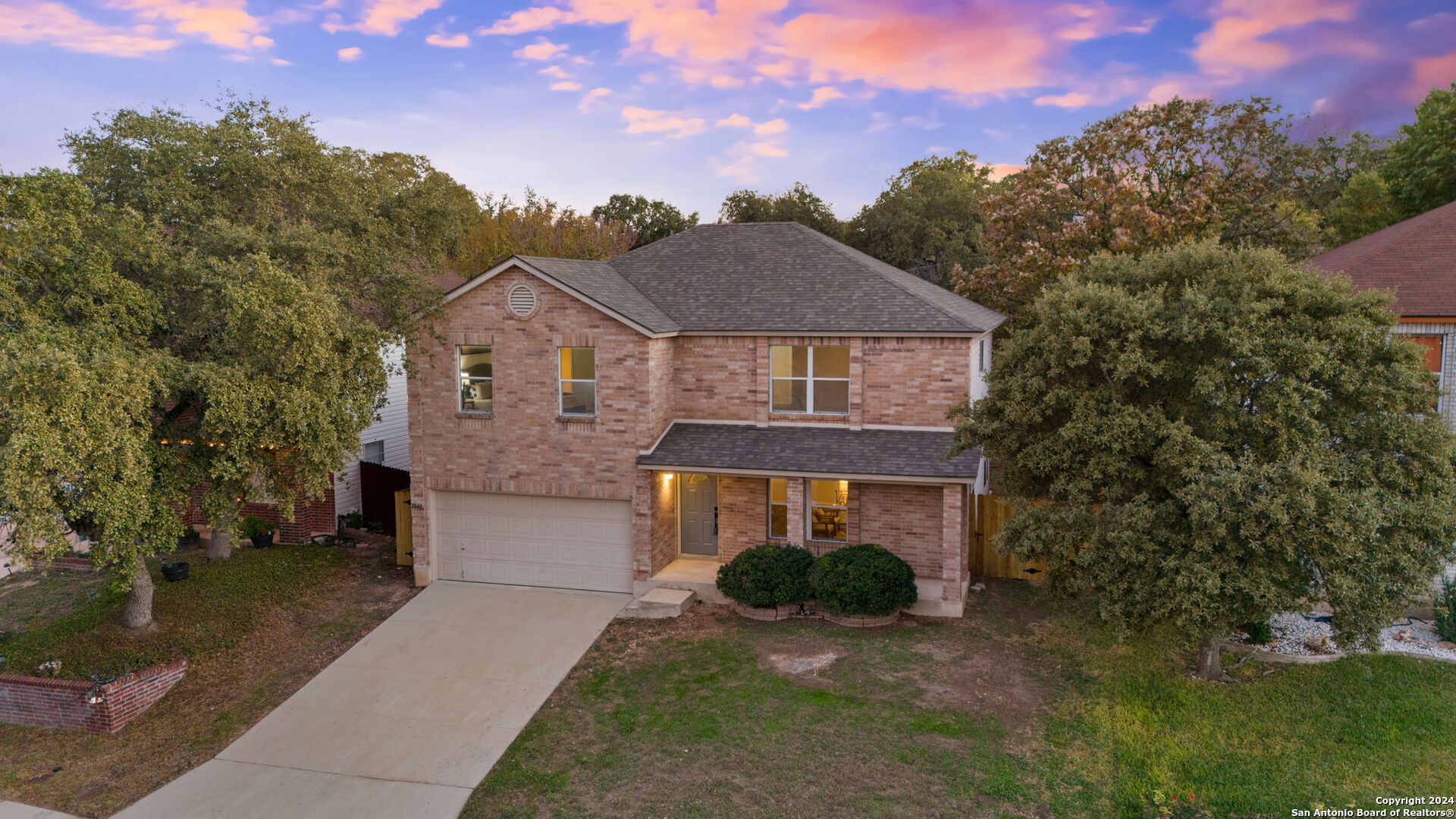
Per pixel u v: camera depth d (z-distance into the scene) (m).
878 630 17.62
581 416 19.98
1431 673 13.76
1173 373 12.81
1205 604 11.48
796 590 18.28
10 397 11.34
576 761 13.08
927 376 19.55
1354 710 12.82
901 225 51.28
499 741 13.89
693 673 15.84
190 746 14.20
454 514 21.34
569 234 48.69
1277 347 12.01
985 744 12.84
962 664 15.77
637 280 23.30
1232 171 31.72
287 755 13.78
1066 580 13.96
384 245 21.16
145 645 16.83
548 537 20.84
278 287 14.42
